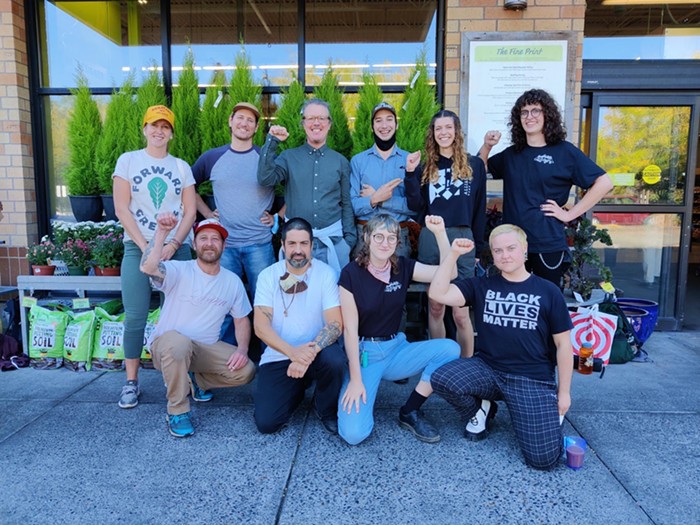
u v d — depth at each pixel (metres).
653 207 4.86
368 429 2.69
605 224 4.93
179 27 4.93
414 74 4.36
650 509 2.14
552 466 2.44
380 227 2.68
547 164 3.13
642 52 4.78
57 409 3.14
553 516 2.10
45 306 4.18
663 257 4.93
